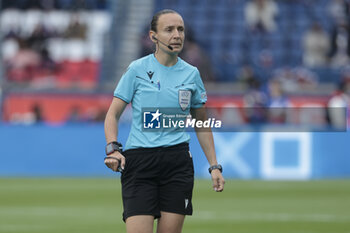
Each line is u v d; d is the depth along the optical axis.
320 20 94.88
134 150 16.69
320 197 48.12
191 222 34.97
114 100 16.73
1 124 68.62
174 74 16.97
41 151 67.88
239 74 87.31
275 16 95.56
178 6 99.06
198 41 94.69
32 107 78.50
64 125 68.25
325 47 91.75
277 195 49.53
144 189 16.44
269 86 75.69
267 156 65.31
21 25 95.12
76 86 79.50
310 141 65.38
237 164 65.38
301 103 76.88
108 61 93.00
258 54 92.38
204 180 61.97
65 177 64.94
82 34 94.62
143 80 16.77
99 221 35.59
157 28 16.86
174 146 16.73
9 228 33.06
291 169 65.19
